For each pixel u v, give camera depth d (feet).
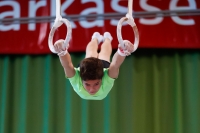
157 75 27.55
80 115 27.73
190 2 27.25
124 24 27.30
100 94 16.74
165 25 27.14
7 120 28.50
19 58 29.19
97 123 27.53
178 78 27.25
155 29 27.14
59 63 28.71
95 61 15.49
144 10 27.35
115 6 27.71
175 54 27.78
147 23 27.25
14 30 28.58
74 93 27.89
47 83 28.40
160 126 27.07
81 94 16.96
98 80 15.47
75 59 28.60
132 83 27.61
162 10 27.25
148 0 27.43
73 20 27.91
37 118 28.14
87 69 15.23
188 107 27.17
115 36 27.35
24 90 28.58
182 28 27.09
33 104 28.45
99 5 27.89
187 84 27.48
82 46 27.61
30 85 28.66
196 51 27.73
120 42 14.57
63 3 28.27
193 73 27.61
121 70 28.02
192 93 27.27
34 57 29.07
